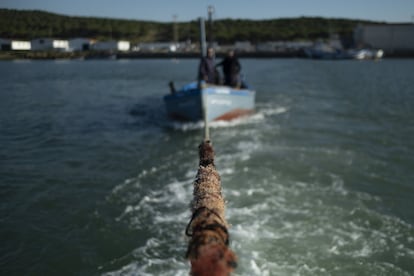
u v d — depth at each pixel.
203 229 1.98
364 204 7.46
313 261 5.57
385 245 6.04
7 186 8.51
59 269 5.65
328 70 49.91
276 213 7.01
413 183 8.65
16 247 6.19
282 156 10.45
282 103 20.44
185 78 37.50
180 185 8.55
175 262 5.67
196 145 12.15
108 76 38.09
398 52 96.38
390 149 11.38
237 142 12.27
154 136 13.45
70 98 22.16
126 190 8.30
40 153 11.03
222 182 8.50
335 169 9.44
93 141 12.47
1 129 13.79
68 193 8.16
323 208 7.23
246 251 5.77
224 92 14.91
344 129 14.00
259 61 83.38
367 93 25.02
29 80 29.45
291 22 152.75
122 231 6.57
